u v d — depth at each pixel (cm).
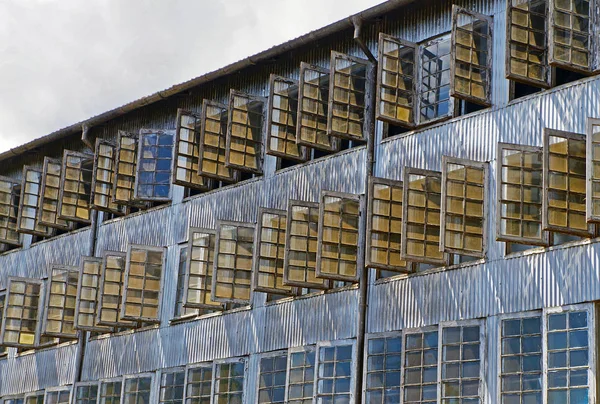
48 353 3450
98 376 3238
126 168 3244
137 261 3103
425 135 2550
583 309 2186
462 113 2500
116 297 3148
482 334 2338
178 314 3050
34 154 3734
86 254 3416
